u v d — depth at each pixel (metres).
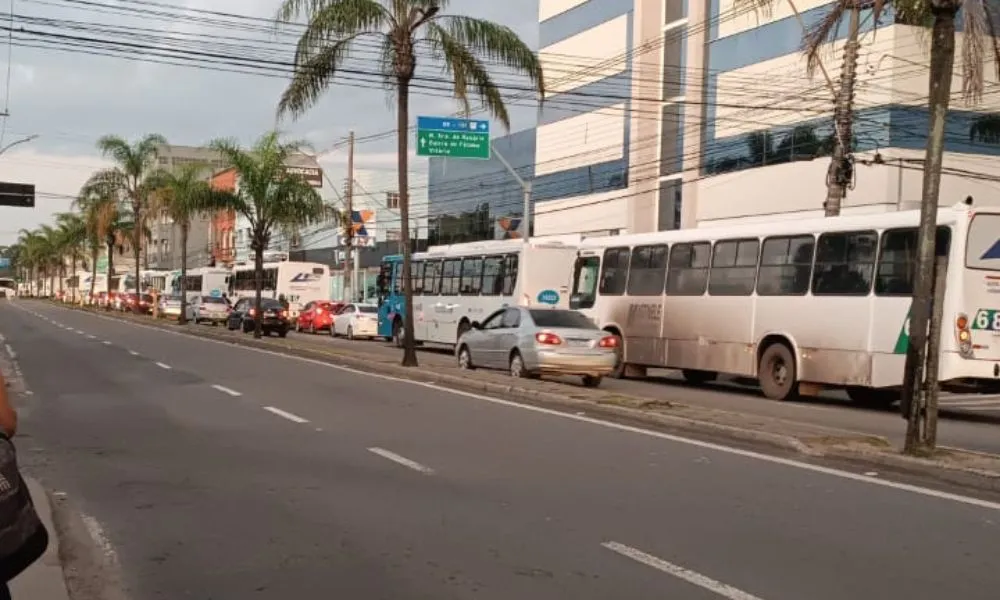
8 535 3.50
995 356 15.37
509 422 13.48
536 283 27.59
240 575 6.27
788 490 8.84
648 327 21.48
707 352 19.89
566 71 44.94
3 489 3.53
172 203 47.44
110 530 7.45
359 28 22.12
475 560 6.57
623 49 44.56
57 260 115.12
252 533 7.34
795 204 32.78
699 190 37.75
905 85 29.48
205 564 6.54
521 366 19.34
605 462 10.29
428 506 8.18
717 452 10.97
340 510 8.05
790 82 33.19
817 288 17.55
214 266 71.50
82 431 12.59
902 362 16.00
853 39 21.97
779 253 18.39
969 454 10.07
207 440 11.83
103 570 6.43
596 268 23.31
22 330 41.75
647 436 12.20
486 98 23.27
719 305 19.61
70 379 19.75
